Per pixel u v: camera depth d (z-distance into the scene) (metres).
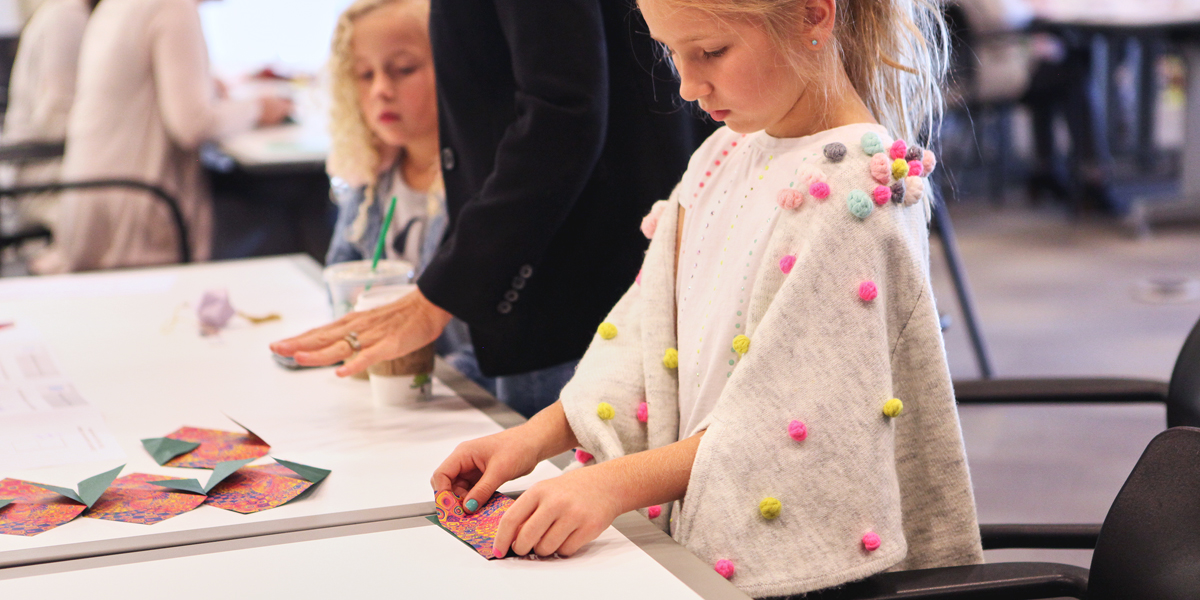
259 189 3.49
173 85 2.97
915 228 0.82
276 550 0.76
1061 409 2.79
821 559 0.78
